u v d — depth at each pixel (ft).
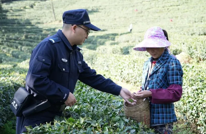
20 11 182.91
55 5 182.39
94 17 143.95
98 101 10.18
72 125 6.93
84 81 8.84
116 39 91.61
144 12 126.93
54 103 7.79
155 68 7.97
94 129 6.91
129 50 65.67
